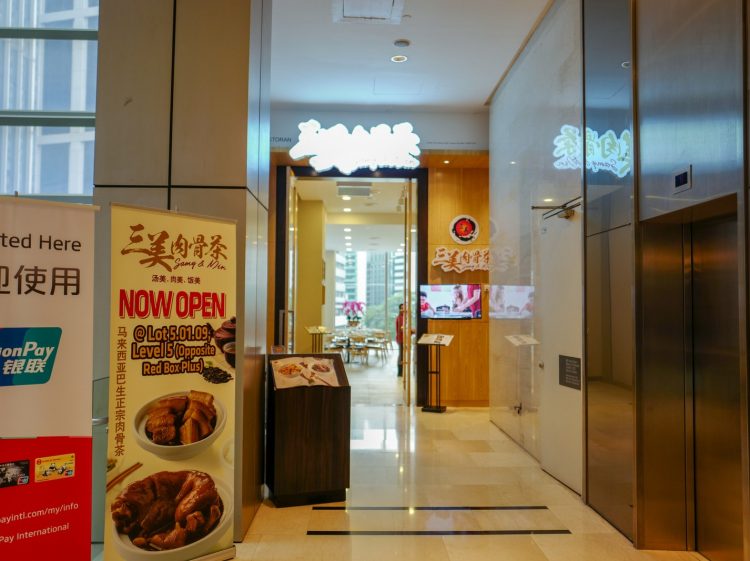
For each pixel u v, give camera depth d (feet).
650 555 11.26
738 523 10.29
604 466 13.20
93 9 18.06
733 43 8.87
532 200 19.42
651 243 11.80
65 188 17.76
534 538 12.09
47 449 7.77
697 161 9.80
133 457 9.52
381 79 23.88
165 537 9.78
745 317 8.55
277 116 27.76
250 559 10.91
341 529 12.55
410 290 29.58
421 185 29.45
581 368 14.66
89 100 17.94
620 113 12.60
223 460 10.59
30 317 7.72
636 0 12.14
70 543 7.91
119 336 9.41
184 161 12.07
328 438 14.35
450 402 28.81
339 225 50.29
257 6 13.17
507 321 22.58
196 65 12.21
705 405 11.27
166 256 9.95
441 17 18.52
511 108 22.50
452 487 15.70
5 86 17.79
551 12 17.65
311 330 40.11
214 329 10.51
